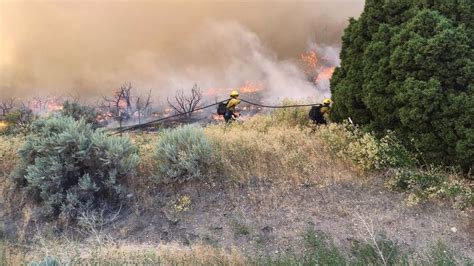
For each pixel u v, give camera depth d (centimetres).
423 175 730
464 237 624
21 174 830
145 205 775
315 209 711
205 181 800
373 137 802
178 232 710
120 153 807
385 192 730
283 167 812
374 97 812
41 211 783
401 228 648
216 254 618
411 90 734
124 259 620
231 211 735
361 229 654
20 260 646
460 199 679
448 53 729
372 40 858
